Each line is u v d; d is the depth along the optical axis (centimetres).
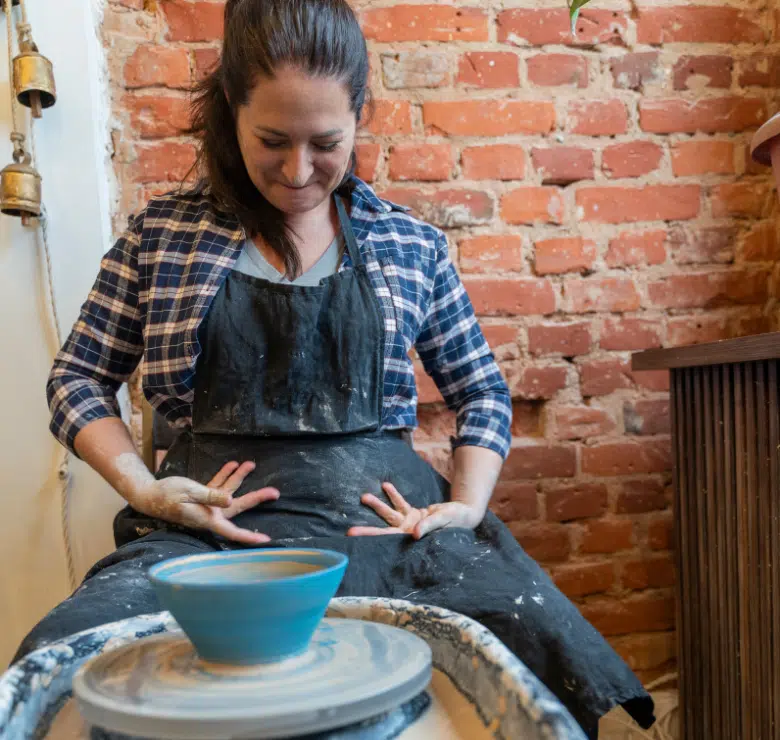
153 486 91
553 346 157
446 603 75
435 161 154
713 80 162
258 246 105
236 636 44
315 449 97
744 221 163
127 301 106
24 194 131
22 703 44
